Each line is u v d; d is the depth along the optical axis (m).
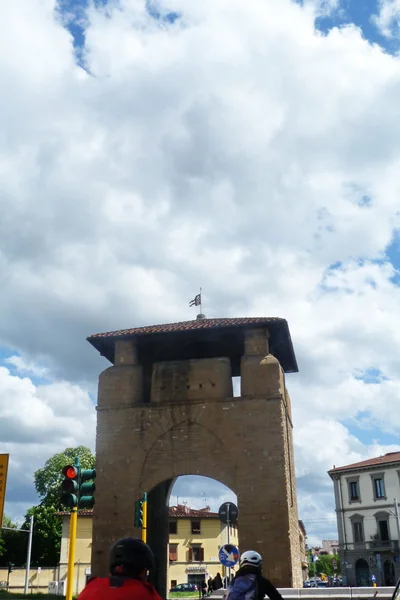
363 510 82.62
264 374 28.42
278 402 27.94
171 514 73.81
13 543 75.56
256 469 27.25
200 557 72.56
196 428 28.55
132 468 28.56
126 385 29.73
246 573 9.24
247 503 26.88
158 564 30.92
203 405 28.72
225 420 28.27
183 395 29.14
